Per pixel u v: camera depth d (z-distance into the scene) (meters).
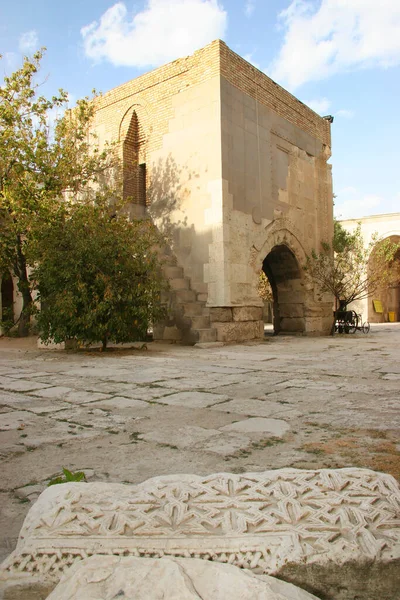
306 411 4.71
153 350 11.37
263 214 14.73
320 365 8.30
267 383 6.39
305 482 1.74
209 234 13.30
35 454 3.46
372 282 17.33
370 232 31.22
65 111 15.49
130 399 5.41
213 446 3.57
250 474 1.83
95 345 12.54
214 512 1.58
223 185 13.18
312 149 17.66
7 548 2.09
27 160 13.12
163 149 14.70
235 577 1.31
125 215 12.76
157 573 1.31
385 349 11.41
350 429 4.00
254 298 14.01
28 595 1.41
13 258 14.92
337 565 1.40
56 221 11.91
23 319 15.64
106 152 14.66
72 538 1.50
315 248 17.45
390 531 1.50
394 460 3.17
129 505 1.62
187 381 6.61
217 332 13.02
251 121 14.51
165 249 14.25
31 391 6.00
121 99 16.05
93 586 1.29
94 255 10.52
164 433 3.96
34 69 13.01
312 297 17.00
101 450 3.53
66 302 10.27
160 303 12.56
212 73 13.48
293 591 1.33
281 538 1.46
